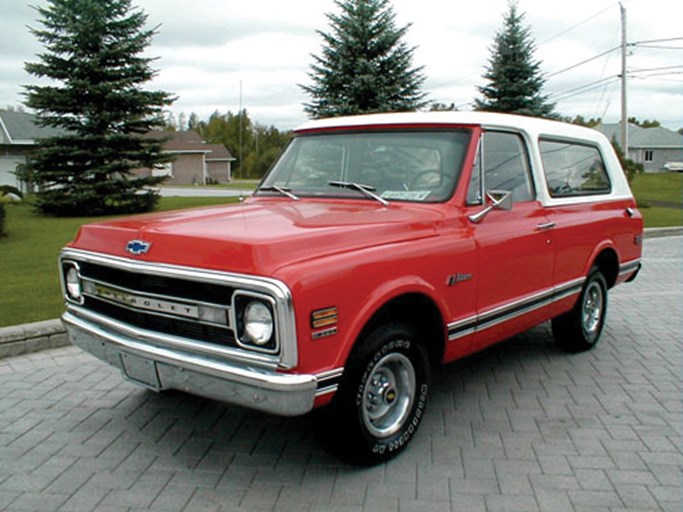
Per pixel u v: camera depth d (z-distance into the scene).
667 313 7.68
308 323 3.05
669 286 9.41
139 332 3.53
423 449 3.98
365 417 3.56
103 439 4.15
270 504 3.36
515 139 4.84
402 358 3.77
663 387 5.08
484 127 4.43
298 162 5.02
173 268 3.29
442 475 3.65
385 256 3.50
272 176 5.14
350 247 3.44
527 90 29.28
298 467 3.76
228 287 3.11
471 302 4.16
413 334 3.77
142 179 21.28
